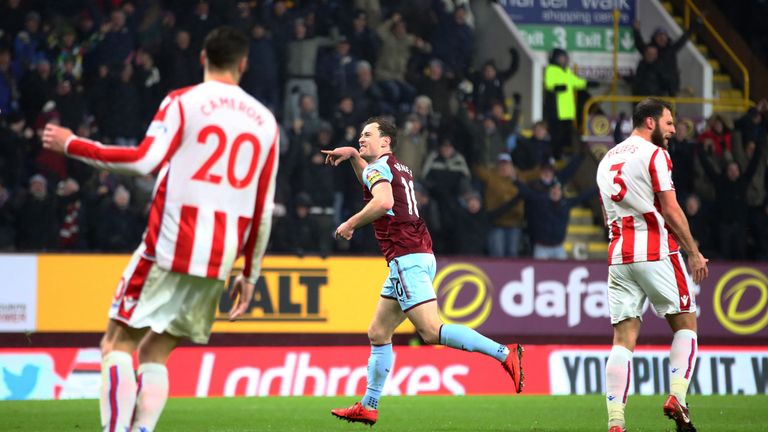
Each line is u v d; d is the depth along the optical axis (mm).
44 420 28766
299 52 51125
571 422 29375
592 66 62750
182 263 16828
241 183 17250
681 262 23453
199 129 16859
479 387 40844
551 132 56406
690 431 23922
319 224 45469
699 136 53062
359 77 50750
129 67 46938
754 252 51719
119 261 39031
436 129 50250
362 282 41250
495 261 42625
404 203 24828
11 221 43375
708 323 44188
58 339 38969
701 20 63094
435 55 55906
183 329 17359
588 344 43875
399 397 38094
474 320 42125
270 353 39125
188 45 48750
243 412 31500
